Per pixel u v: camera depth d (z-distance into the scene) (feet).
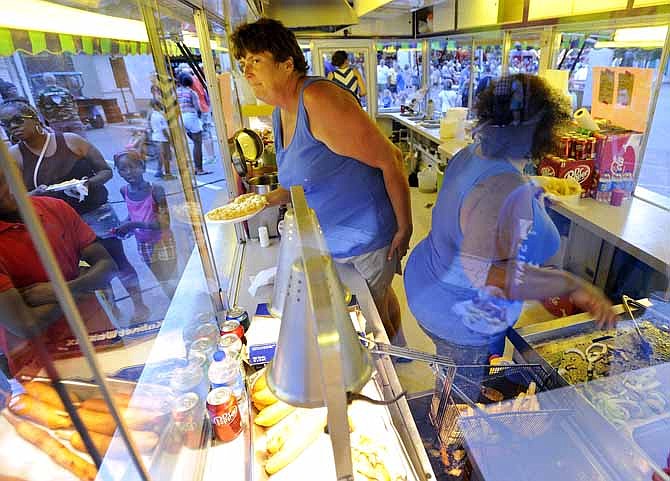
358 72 19.60
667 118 5.90
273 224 6.22
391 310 5.15
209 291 3.93
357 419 2.94
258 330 3.69
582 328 4.09
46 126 2.60
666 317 4.09
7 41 2.01
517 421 3.06
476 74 12.91
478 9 11.89
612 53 6.57
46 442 1.60
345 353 1.83
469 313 4.03
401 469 2.67
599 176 6.40
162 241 3.58
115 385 2.32
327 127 4.61
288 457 2.69
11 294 1.46
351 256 5.18
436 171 14.07
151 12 3.23
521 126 3.38
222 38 7.11
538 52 8.62
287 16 8.31
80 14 2.56
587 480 2.61
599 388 3.30
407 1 9.20
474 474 2.77
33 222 1.17
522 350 3.79
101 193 2.96
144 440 2.12
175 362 2.87
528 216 3.66
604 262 5.72
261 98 5.08
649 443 2.76
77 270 2.51
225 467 2.56
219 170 6.36
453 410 3.17
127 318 2.83
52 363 1.58
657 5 5.62
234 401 2.75
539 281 3.98
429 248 4.63
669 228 5.46
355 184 5.01
